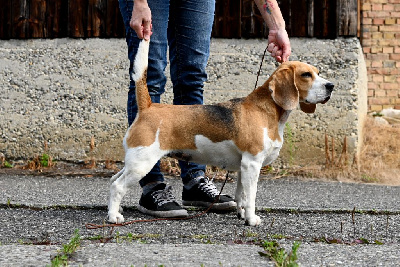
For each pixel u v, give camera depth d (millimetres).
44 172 6535
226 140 3883
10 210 4406
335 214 4422
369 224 4059
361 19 8547
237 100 4000
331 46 6828
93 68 6934
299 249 3254
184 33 4418
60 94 6926
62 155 6910
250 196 3922
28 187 5617
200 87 4531
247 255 3094
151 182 4246
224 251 3170
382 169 6703
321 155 6758
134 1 3910
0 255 3043
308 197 5270
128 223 3943
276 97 3926
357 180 6422
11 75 6973
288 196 5320
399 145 7297
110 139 6891
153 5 4145
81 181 6098
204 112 3902
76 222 3977
